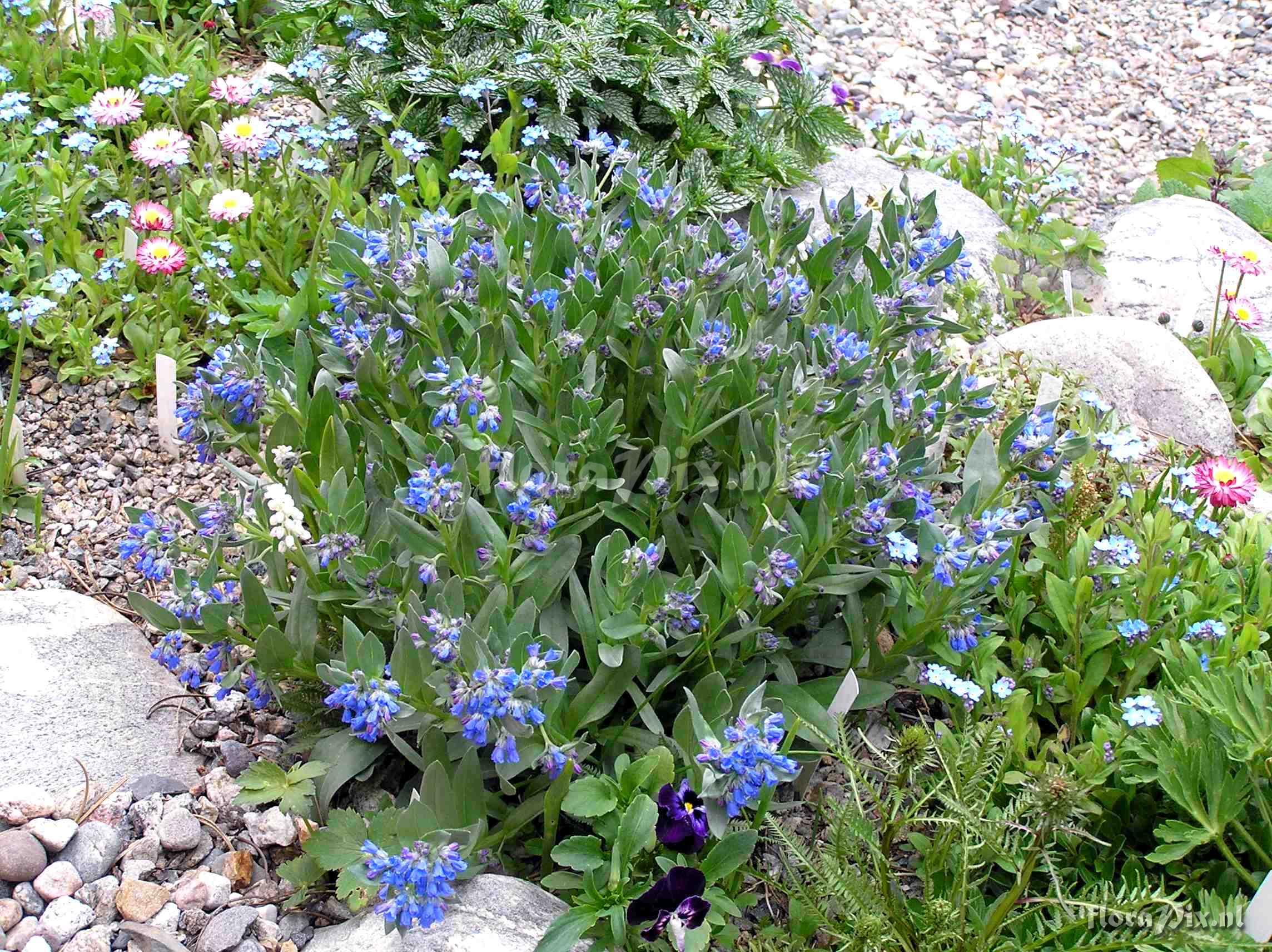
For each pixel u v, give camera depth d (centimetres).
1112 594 87
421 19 125
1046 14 186
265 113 126
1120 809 83
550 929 72
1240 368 120
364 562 77
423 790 74
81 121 118
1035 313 127
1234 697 79
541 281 86
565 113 120
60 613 87
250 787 76
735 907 74
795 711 81
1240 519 97
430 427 86
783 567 75
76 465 99
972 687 81
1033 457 84
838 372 84
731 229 94
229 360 82
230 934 73
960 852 77
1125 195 152
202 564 82
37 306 97
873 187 132
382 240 83
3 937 73
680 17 130
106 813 78
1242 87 174
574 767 75
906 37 172
